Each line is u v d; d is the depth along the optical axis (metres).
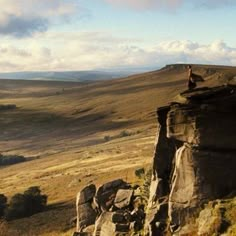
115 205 35.91
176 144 29.75
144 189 36.03
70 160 160.88
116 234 31.23
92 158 151.50
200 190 27.16
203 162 27.27
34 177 135.25
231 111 27.05
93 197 41.19
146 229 29.19
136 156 134.38
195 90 29.22
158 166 31.11
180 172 27.92
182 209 27.38
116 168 113.94
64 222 67.94
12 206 80.88
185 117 27.72
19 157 195.62
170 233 27.34
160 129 31.25
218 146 27.08
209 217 25.58
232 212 25.06
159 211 28.84
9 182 135.62
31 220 74.00
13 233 68.19
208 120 27.14
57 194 96.38
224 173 27.03
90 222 39.78
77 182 104.06
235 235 23.44
